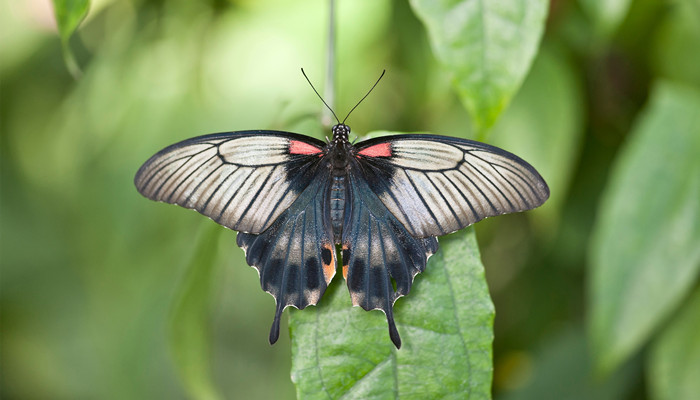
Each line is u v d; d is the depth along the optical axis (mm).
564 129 1019
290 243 966
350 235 960
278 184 973
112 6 1097
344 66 1052
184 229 1078
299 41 1061
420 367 933
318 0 1062
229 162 966
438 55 942
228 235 1013
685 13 1042
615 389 1070
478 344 933
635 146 1011
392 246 951
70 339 1305
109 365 1095
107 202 1081
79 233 1156
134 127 1079
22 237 1250
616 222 1006
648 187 1006
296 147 975
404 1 1055
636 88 1067
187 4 1083
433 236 948
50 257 1266
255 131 965
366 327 937
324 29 1060
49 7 1113
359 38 1046
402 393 932
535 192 945
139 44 1088
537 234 1109
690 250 999
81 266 1198
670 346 1025
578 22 1049
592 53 1060
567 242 1092
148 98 1078
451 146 956
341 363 934
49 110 1166
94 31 1102
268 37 1064
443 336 934
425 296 938
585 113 1077
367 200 965
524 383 1079
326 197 970
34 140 1181
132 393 1094
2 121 1174
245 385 1397
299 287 947
